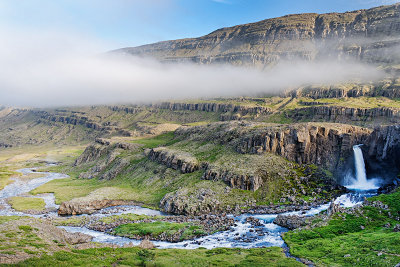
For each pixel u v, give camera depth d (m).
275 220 145.62
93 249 104.88
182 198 184.62
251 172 193.00
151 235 137.75
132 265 90.62
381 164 189.62
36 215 187.75
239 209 168.25
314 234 117.62
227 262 94.69
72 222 167.75
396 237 97.06
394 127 186.12
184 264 92.88
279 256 99.94
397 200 129.62
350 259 91.12
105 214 185.25
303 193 180.12
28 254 84.25
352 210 131.25
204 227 143.25
